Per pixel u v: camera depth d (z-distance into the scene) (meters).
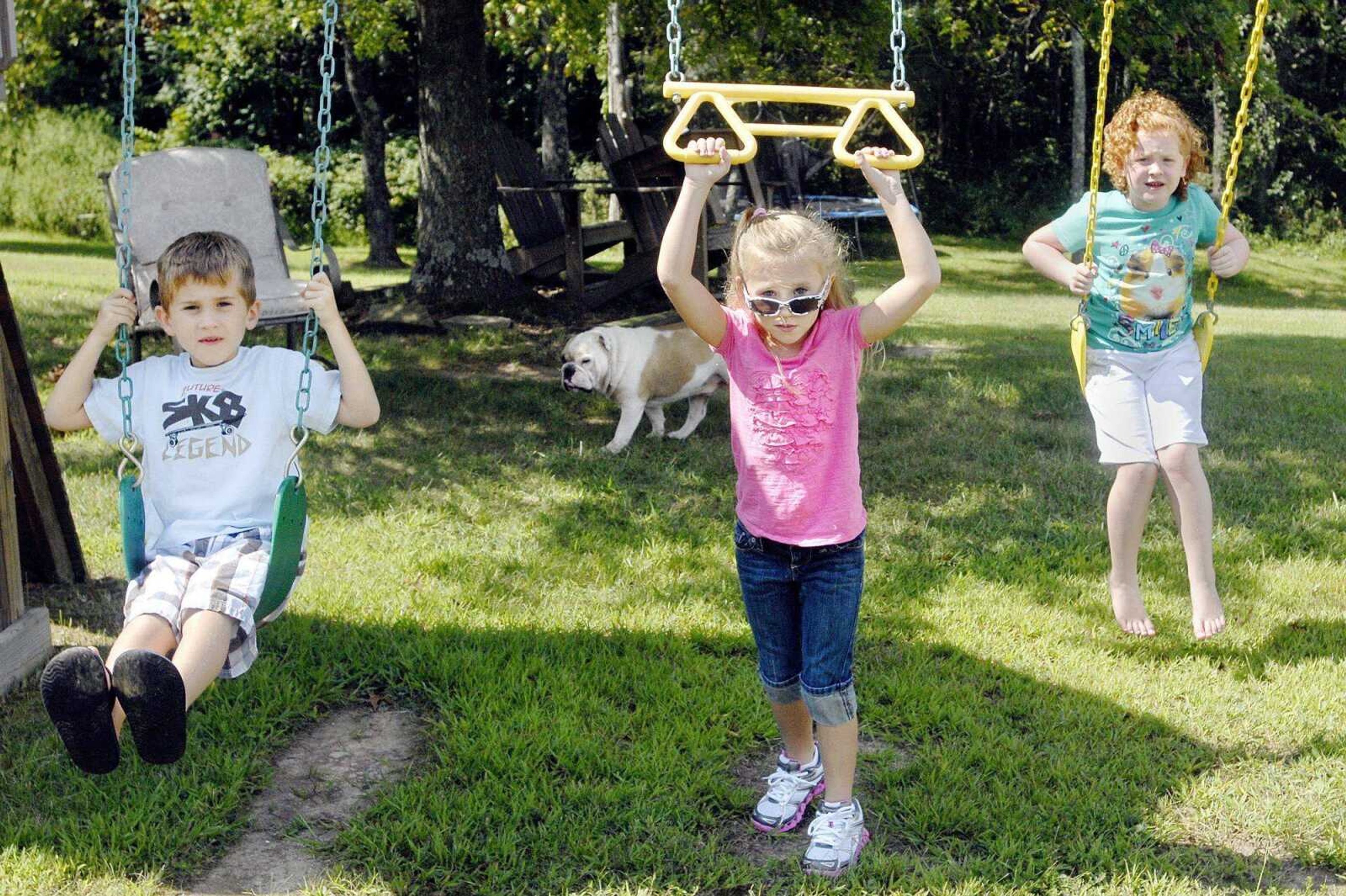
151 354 9.18
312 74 28.48
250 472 3.12
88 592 4.92
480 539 5.59
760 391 3.06
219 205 8.41
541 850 3.18
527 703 3.92
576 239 12.55
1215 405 8.61
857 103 3.08
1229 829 3.33
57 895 2.97
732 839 3.32
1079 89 24.58
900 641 4.50
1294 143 28.59
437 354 9.93
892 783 3.55
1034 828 3.29
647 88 25.33
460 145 12.27
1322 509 6.16
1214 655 4.45
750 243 2.96
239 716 3.79
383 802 3.38
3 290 4.54
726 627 4.61
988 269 22.67
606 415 8.08
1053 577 5.19
